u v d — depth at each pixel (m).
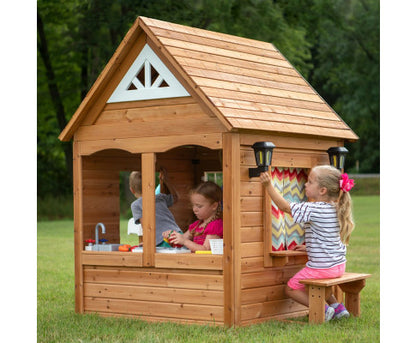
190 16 18.28
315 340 5.55
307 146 6.86
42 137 27.05
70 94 24.67
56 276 9.99
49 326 6.38
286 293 6.59
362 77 33.50
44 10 22.38
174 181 8.20
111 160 7.56
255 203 6.28
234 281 6.00
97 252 6.96
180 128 6.38
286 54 21.31
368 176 31.19
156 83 6.54
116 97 6.83
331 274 6.32
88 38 21.08
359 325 6.25
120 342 5.64
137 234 8.23
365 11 33.06
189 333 5.81
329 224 6.31
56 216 24.41
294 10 21.39
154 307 6.55
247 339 5.56
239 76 6.77
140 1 18.02
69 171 26.00
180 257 6.34
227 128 5.91
